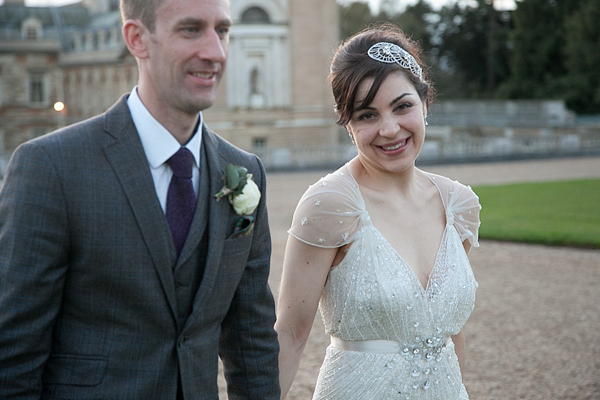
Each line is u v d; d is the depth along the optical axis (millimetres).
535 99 49562
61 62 58875
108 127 2338
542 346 6562
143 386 2312
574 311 7754
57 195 2211
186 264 2379
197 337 2434
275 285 9195
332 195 2916
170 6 2211
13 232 2180
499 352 6422
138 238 2285
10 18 59469
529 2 50656
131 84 52406
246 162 2650
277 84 41750
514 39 51438
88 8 66062
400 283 2852
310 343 6695
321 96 41969
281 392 2959
